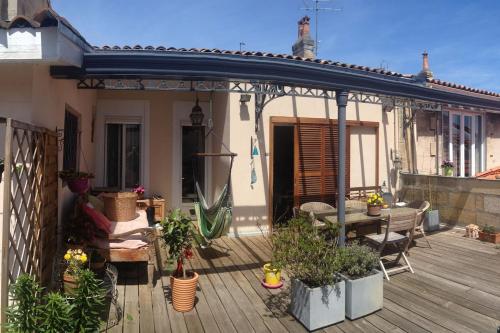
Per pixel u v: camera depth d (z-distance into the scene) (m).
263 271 5.04
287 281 4.69
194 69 4.19
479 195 7.17
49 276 4.02
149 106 7.71
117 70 4.01
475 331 3.46
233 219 6.86
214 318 3.70
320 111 7.55
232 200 6.83
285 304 4.04
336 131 7.77
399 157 8.51
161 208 7.13
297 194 7.39
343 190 4.87
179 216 3.98
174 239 3.90
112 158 7.73
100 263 4.32
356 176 8.05
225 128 7.01
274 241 3.78
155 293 4.29
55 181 4.28
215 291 4.39
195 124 6.62
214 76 4.28
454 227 7.63
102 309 3.84
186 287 3.80
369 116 8.16
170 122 7.78
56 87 4.35
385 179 8.39
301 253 3.57
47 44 3.19
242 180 6.89
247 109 6.89
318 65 4.80
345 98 5.04
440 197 7.89
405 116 8.58
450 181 7.68
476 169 9.73
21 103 3.56
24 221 3.22
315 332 3.45
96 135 7.51
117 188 7.41
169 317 3.71
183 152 7.91
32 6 4.72
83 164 6.22
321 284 3.57
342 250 3.83
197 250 6.06
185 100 7.83
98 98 7.53
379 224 6.56
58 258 3.91
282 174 8.31
